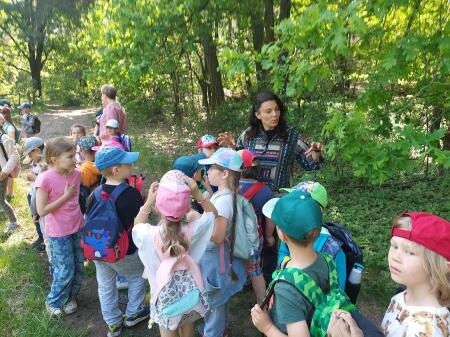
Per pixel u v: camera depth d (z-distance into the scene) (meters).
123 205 3.06
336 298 1.76
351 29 3.01
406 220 1.65
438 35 3.17
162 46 7.77
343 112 3.81
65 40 26.61
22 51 27.77
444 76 3.54
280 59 4.13
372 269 4.19
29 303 3.86
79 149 4.22
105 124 5.87
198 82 12.53
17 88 24.42
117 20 7.61
